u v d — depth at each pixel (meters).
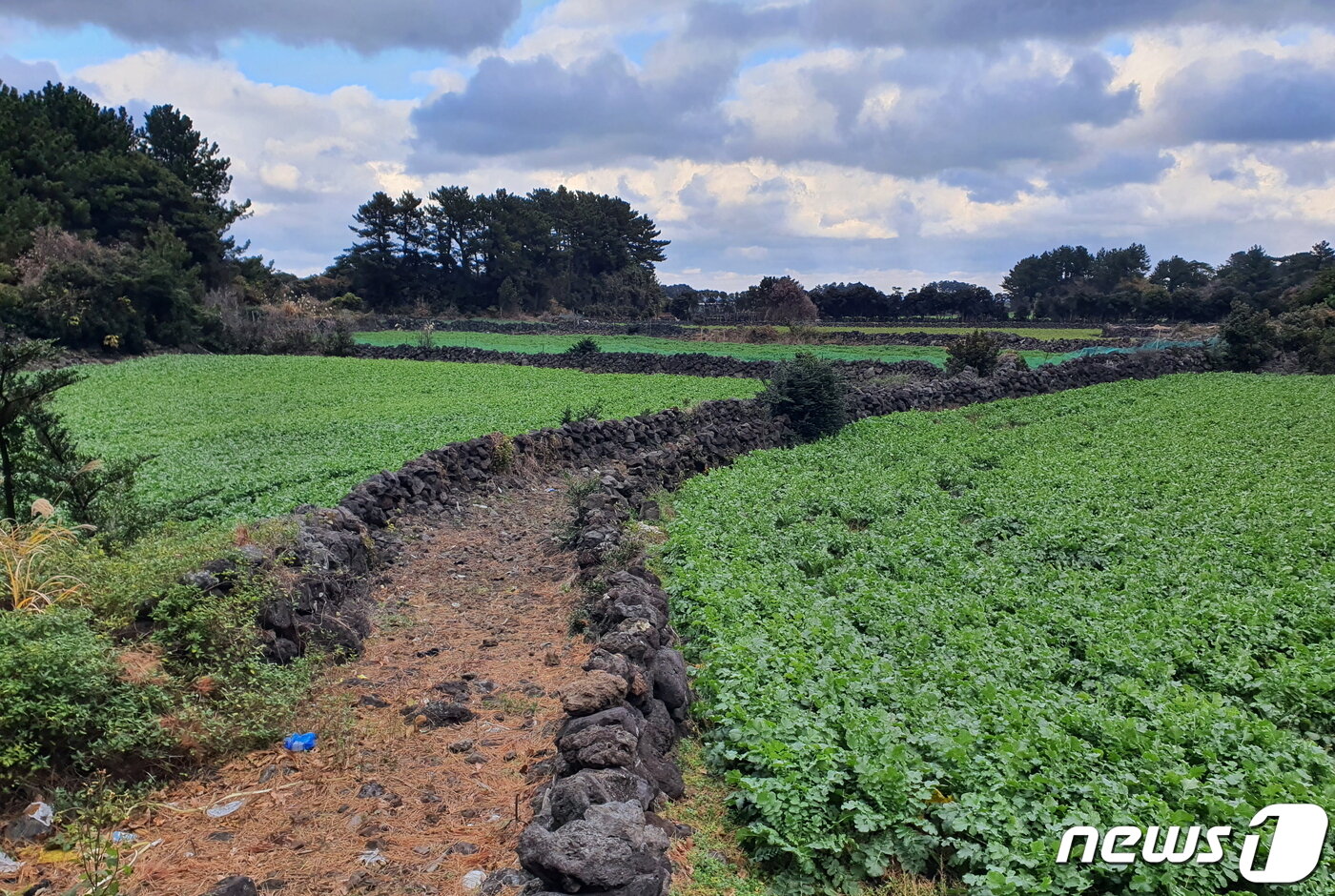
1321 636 9.82
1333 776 6.92
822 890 5.47
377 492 15.02
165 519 11.23
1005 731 7.01
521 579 12.75
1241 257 118.25
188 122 88.69
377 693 8.42
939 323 85.94
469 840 5.92
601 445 23.47
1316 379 38.81
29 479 10.12
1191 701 7.68
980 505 17.36
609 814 5.21
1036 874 5.33
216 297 66.12
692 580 10.91
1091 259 139.12
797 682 7.87
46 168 66.12
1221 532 14.18
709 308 118.12
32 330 51.12
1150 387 37.81
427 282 112.06
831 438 26.73
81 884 5.09
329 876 5.47
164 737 6.56
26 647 6.21
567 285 119.69
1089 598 11.37
